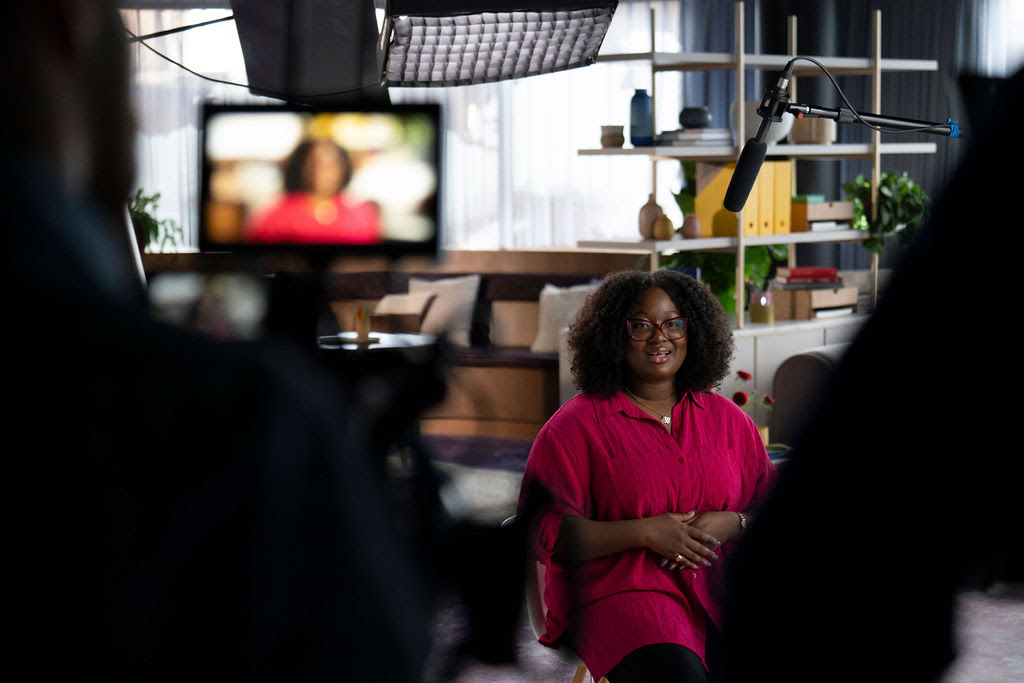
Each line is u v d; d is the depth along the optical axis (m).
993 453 0.61
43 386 0.45
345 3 2.24
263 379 0.48
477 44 2.46
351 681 0.48
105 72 0.51
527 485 2.56
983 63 7.77
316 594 0.48
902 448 0.62
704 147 4.99
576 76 8.80
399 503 0.58
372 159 1.40
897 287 0.64
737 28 5.07
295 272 1.09
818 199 5.57
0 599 0.45
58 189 0.48
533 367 6.58
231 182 1.40
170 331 0.49
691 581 2.49
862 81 8.04
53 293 0.46
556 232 8.96
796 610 0.67
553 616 2.52
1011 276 0.60
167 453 0.46
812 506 0.65
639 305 2.66
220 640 0.46
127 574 0.45
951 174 0.64
